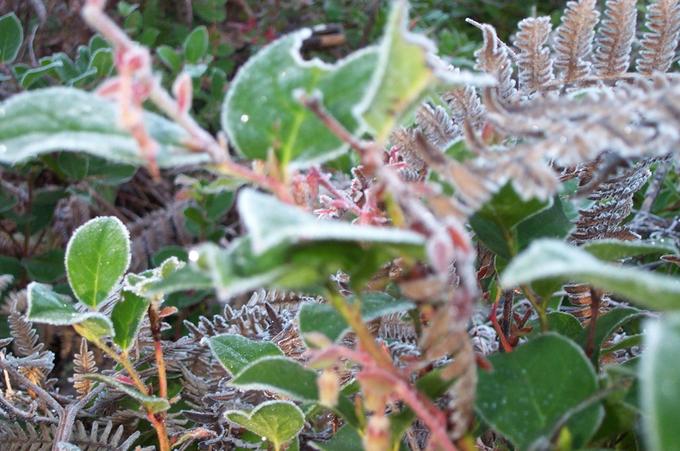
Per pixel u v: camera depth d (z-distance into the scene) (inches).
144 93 12.9
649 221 25.5
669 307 11.3
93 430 20.9
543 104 14.1
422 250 12.5
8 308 27.8
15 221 34.9
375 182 18.0
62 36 41.4
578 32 20.2
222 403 20.7
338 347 13.5
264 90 14.3
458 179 13.5
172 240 36.4
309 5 50.5
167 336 31.1
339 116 14.1
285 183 13.9
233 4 51.6
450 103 19.7
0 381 23.5
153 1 46.1
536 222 16.9
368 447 13.4
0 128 13.0
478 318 17.4
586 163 18.6
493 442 18.0
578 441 14.2
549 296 16.4
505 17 49.0
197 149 13.4
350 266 13.0
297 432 17.5
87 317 17.1
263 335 22.7
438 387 15.1
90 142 12.9
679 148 13.7
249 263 12.4
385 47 12.5
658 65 20.6
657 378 10.7
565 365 14.8
